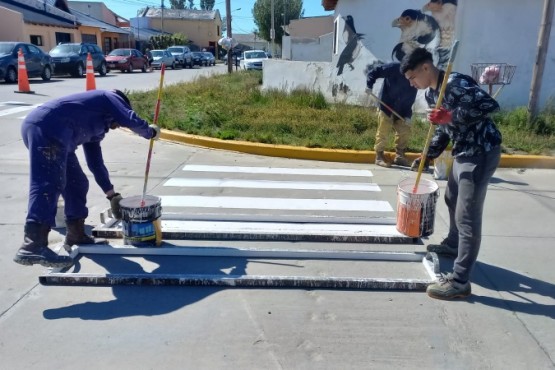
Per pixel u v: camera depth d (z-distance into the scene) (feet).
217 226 15.62
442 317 10.80
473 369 9.09
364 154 25.72
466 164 10.91
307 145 26.91
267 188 20.59
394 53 38.70
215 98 41.96
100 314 10.75
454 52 10.21
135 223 13.57
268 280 11.94
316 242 14.89
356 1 38.83
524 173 23.95
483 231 16.02
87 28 127.34
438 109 10.51
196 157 26.05
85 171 22.61
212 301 11.34
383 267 13.23
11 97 44.88
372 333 10.16
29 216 11.39
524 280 12.60
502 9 35.22
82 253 13.71
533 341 9.97
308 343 9.79
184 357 9.31
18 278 12.28
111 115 12.39
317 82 42.91
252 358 9.30
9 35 91.81
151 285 12.00
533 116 29.89
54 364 9.05
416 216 13.09
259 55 104.53
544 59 28.91
